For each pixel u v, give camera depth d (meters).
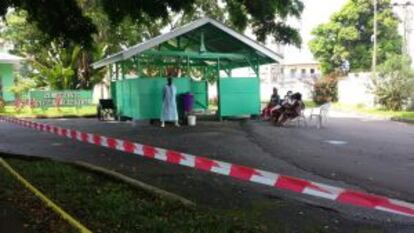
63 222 6.62
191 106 22.97
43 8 14.50
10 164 11.23
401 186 9.55
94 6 27.45
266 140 16.78
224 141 16.52
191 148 14.92
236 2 19.16
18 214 7.06
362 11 51.97
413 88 30.88
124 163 11.86
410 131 19.89
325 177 10.44
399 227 6.91
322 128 20.95
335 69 53.56
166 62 26.81
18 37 38.06
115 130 20.58
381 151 14.27
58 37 15.30
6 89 40.53
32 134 19.00
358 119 26.27
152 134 18.78
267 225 6.89
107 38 35.41
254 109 25.56
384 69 31.94
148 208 7.27
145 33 36.78
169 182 9.73
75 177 9.62
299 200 8.30
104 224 6.55
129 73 28.30
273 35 20.83
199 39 24.67
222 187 9.27
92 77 38.00
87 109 35.09
